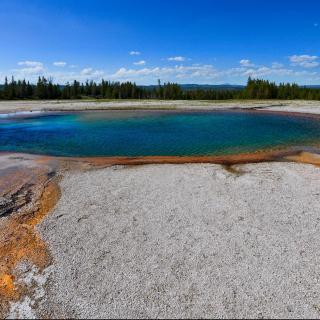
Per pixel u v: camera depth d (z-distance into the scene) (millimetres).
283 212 11859
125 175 16703
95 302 7637
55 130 34781
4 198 13797
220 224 11031
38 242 10195
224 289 7926
